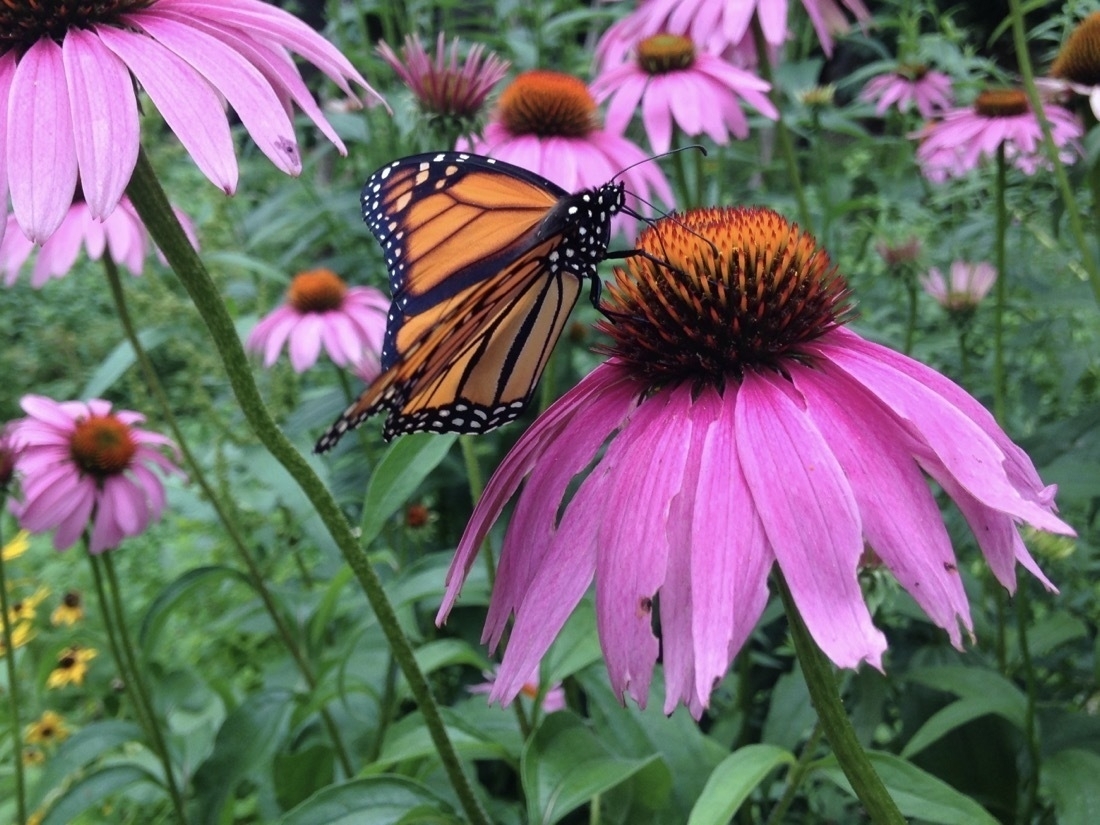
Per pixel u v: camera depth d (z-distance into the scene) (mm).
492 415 144
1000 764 204
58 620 358
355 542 154
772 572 111
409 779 165
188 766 256
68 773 223
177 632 381
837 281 125
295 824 158
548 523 120
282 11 161
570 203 140
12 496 230
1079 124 243
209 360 326
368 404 115
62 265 236
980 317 308
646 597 101
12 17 135
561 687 252
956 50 315
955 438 103
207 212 440
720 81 275
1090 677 225
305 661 232
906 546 98
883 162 426
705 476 105
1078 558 225
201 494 308
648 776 175
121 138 123
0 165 121
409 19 417
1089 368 276
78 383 550
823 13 313
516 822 215
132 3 141
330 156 455
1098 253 245
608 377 128
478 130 252
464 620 291
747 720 233
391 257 149
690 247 120
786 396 111
